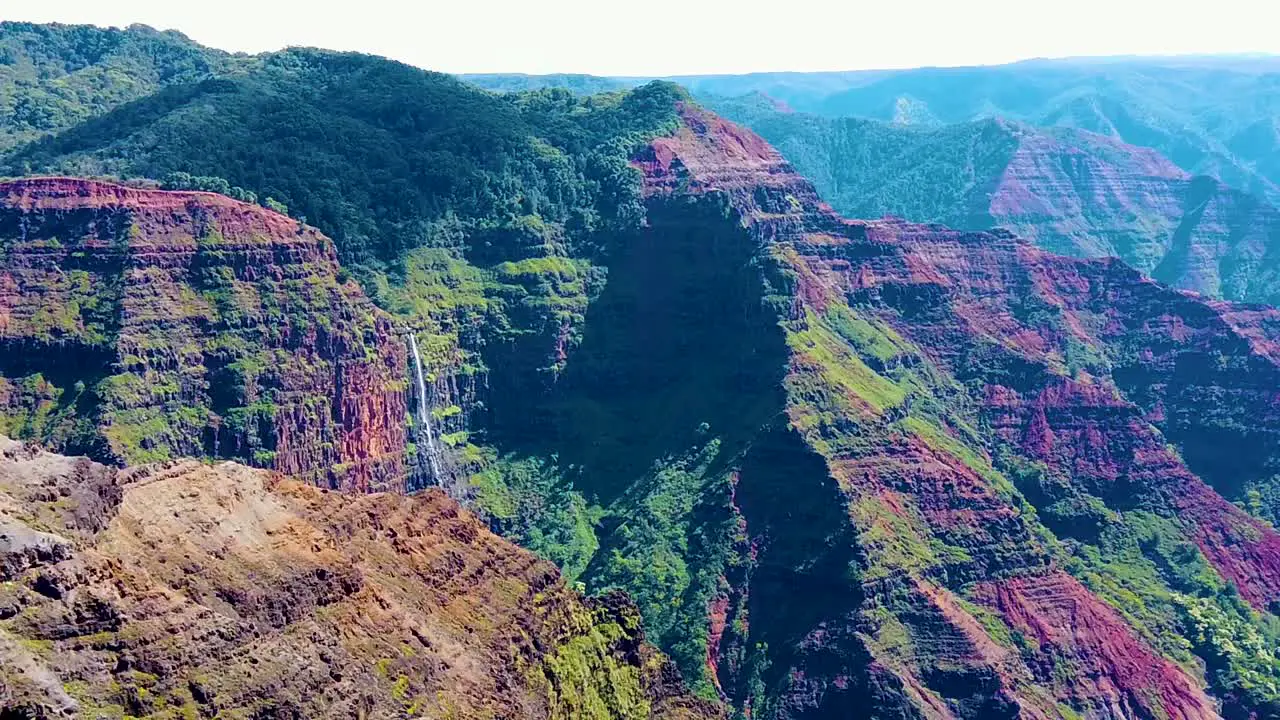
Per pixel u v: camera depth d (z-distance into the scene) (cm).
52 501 11575
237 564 12700
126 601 11150
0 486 11388
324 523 14412
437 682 13375
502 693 14050
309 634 12406
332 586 13225
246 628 11850
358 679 12406
